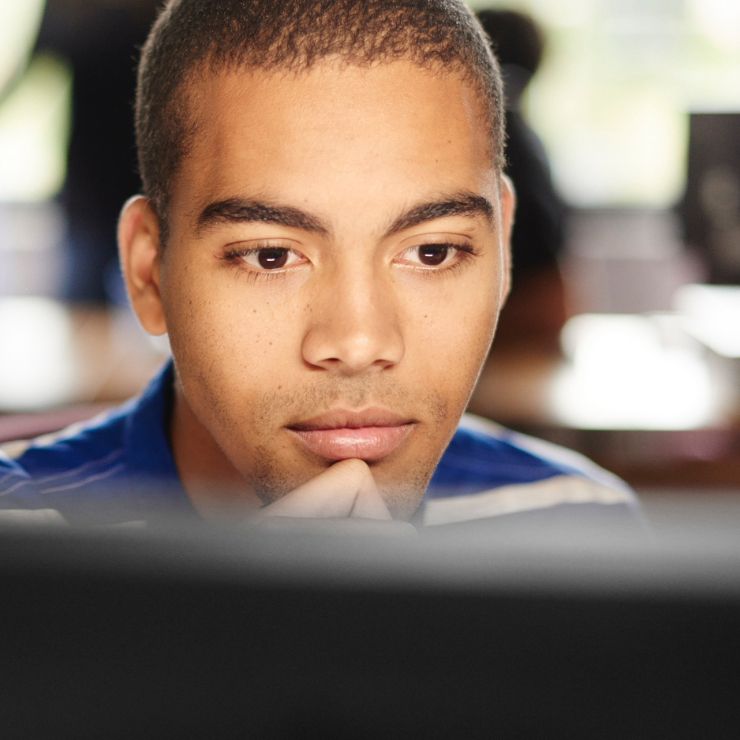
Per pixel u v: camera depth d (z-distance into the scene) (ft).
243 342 2.20
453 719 0.71
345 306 2.10
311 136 2.07
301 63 2.08
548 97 15.12
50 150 12.84
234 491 2.89
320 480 2.16
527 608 0.70
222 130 2.16
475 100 2.31
